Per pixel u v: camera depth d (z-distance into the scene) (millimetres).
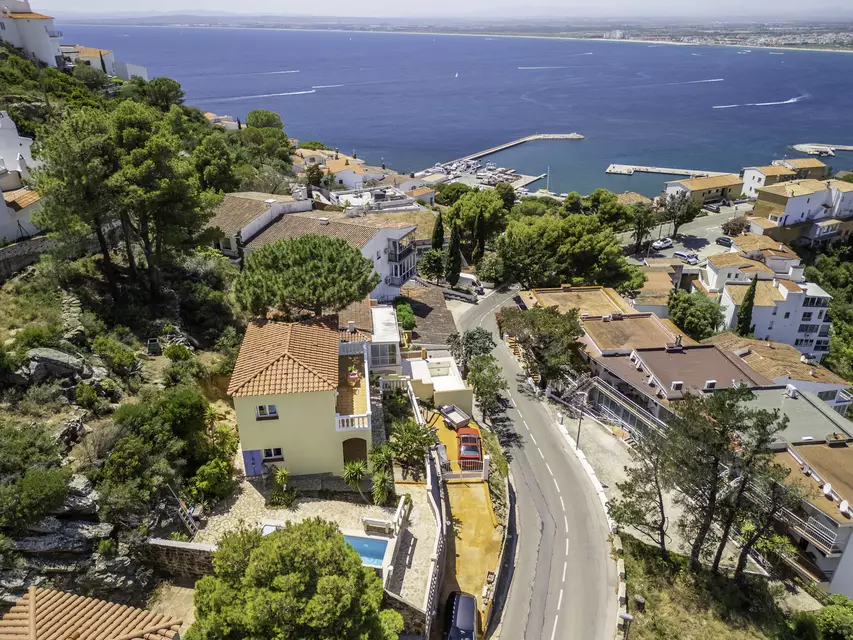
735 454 35281
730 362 56094
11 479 25328
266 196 74812
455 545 35219
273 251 43719
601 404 56031
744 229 122938
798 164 151500
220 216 66438
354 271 42719
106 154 40719
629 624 33344
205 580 22812
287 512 31422
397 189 131500
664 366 54781
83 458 28047
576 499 43438
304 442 33156
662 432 44594
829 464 41688
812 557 40188
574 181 181000
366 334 43500
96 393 32406
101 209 39500
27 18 95062
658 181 180750
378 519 31531
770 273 92438
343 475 32719
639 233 113125
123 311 40875
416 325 64688
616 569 37219
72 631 20750
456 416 45906
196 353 41188
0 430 27266
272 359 32844
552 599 34688
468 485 39938
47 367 31703
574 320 58781
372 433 37688
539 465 47219
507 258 83562
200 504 30906
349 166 142500
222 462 32125
